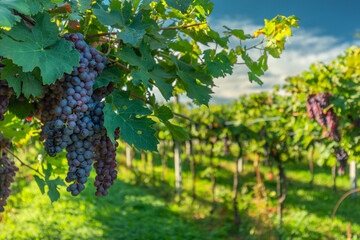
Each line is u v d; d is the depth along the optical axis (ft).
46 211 29.58
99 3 5.99
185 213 37.24
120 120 5.26
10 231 23.59
